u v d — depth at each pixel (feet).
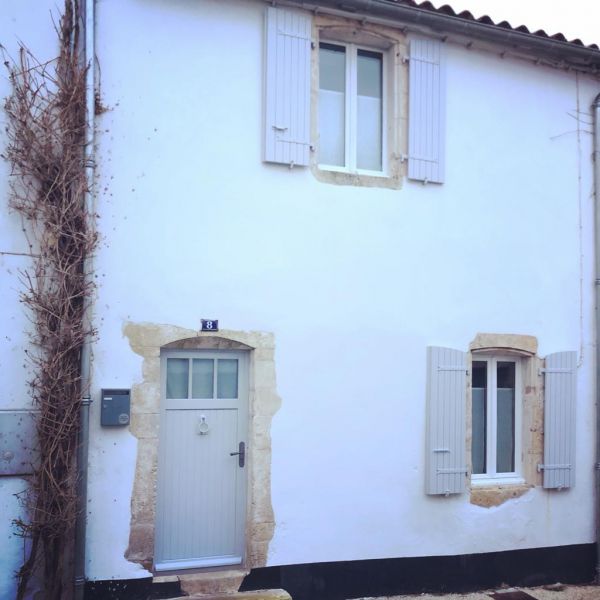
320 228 19.95
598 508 23.13
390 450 20.43
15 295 16.79
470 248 21.93
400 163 21.09
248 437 19.24
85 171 17.26
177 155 18.48
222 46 19.13
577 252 23.70
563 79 23.93
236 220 18.99
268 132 19.27
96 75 17.75
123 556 17.38
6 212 16.84
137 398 17.72
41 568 16.65
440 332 21.29
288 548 19.07
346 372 20.01
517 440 22.94
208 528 18.89
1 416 16.48
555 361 22.86
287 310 19.42
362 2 19.69
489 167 22.43
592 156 24.21
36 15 17.33
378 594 19.99
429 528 20.79
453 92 22.02
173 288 18.24
